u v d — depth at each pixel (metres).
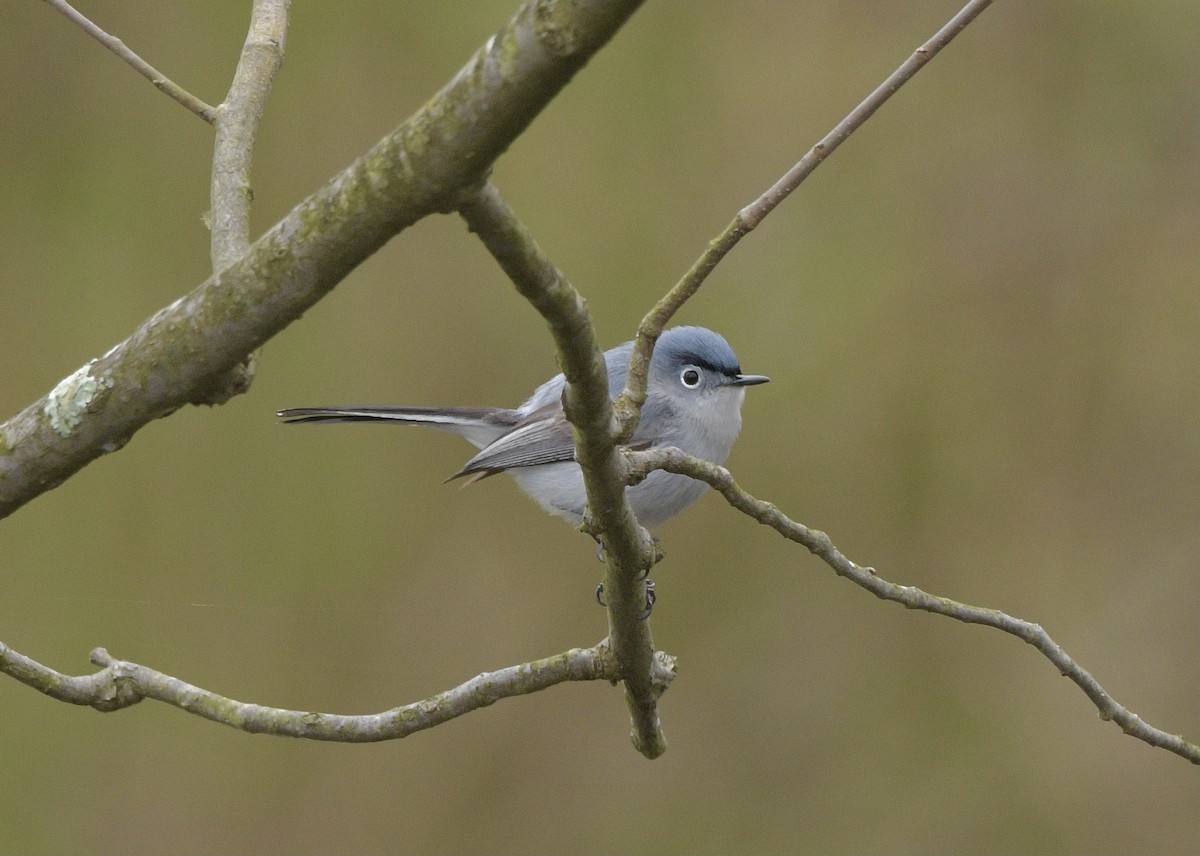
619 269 12.53
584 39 2.83
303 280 3.48
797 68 13.02
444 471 12.33
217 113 5.58
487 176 3.15
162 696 5.25
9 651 5.13
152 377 3.82
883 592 5.15
